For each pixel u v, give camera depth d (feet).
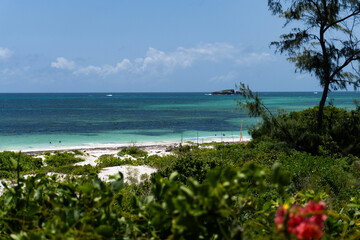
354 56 49.32
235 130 134.10
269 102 376.68
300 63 50.93
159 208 3.73
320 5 51.21
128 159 57.93
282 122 50.03
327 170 27.27
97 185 4.34
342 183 23.49
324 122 52.39
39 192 4.77
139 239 4.01
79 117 206.18
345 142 43.60
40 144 97.60
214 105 359.25
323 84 51.93
